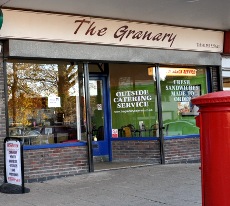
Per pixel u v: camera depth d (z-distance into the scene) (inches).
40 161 345.7
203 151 149.3
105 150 438.6
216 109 143.7
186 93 446.3
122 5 342.0
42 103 361.1
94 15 368.5
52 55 350.6
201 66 454.6
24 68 351.9
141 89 432.1
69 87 375.6
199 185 306.5
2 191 298.8
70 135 373.4
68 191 298.2
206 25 432.8
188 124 444.1
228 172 142.9
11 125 342.0
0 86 332.8
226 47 460.8
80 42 366.0
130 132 436.5
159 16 385.4
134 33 396.2
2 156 327.0
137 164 412.5
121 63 402.3
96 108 437.1
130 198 269.7
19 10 332.2
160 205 248.4
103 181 332.8
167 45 420.2
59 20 352.8
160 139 416.5
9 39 331.6
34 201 268.4
